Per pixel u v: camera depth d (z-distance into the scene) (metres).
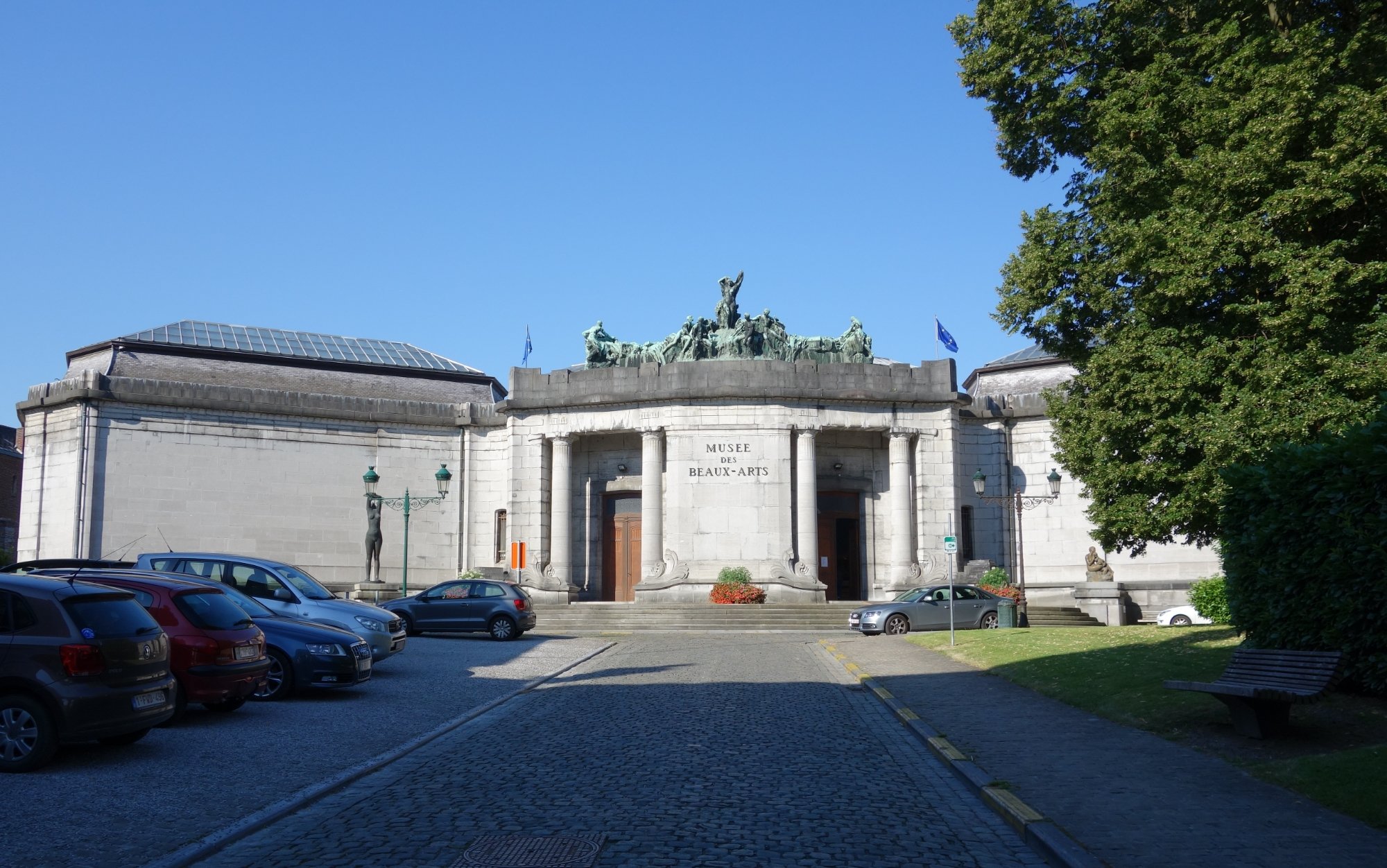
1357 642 13.52
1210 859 8.11
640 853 8.46
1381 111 17.81
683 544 44.12
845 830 9.29
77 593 12.11
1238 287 20.44
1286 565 14.88
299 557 46.00
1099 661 20.06
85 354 47.75
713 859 8.32
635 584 46.88
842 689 20.02
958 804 10.43
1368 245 19.39
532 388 46.97
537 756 13.03
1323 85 18.77
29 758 11.51
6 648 11.72
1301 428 18.11
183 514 44.28
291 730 14.81
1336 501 13.89
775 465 44.44
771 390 44.59
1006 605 34.69
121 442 43.72
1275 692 11.80
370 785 11.48
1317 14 20.41
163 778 11.48
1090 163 23.34
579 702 18.31
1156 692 15.98
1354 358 18.14
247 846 9.07
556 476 46.38
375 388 50.62
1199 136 20.92
